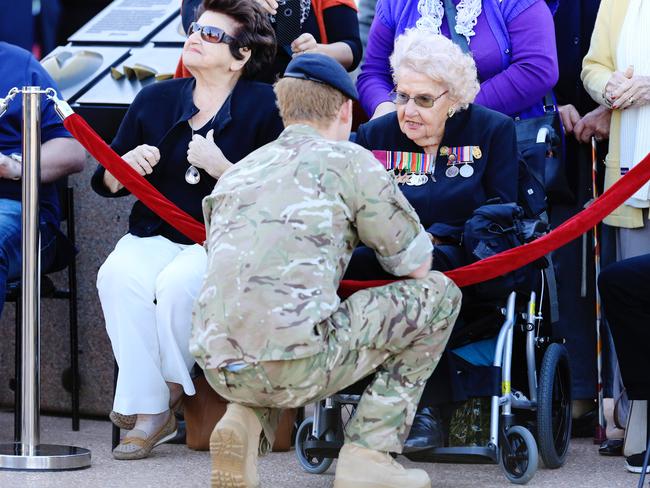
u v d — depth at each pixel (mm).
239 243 14391
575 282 22234
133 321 18969
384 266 15102
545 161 19594
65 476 17609
